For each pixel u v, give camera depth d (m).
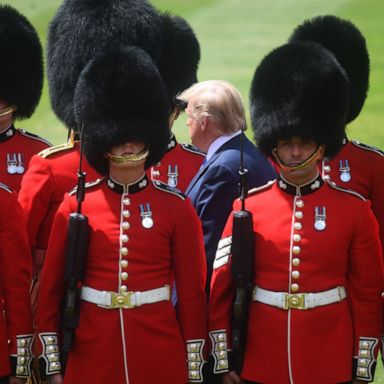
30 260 25.14
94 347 24.17
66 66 28.44
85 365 24.25
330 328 24.45
